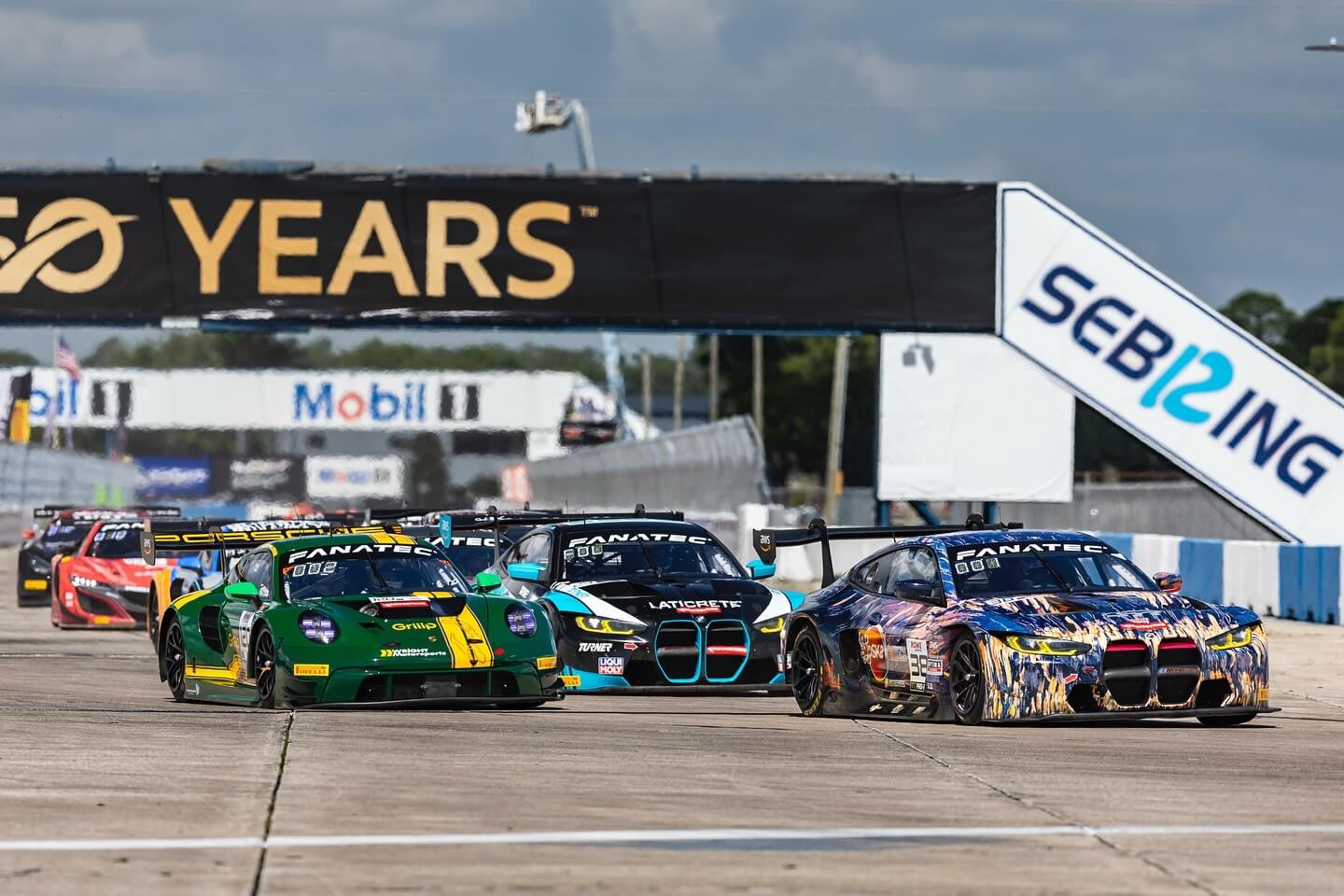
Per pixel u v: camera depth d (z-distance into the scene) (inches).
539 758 1247.5
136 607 2792.8
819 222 3097.9
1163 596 1508.4
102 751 1266.0
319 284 3026.6
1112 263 3132.4
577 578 1902.1
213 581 2212.1
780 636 1804.9
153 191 3019.2
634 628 1760.6
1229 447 3120.1
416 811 1014.4
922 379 3260.3
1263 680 1462.8
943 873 847.1
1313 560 2792.8
